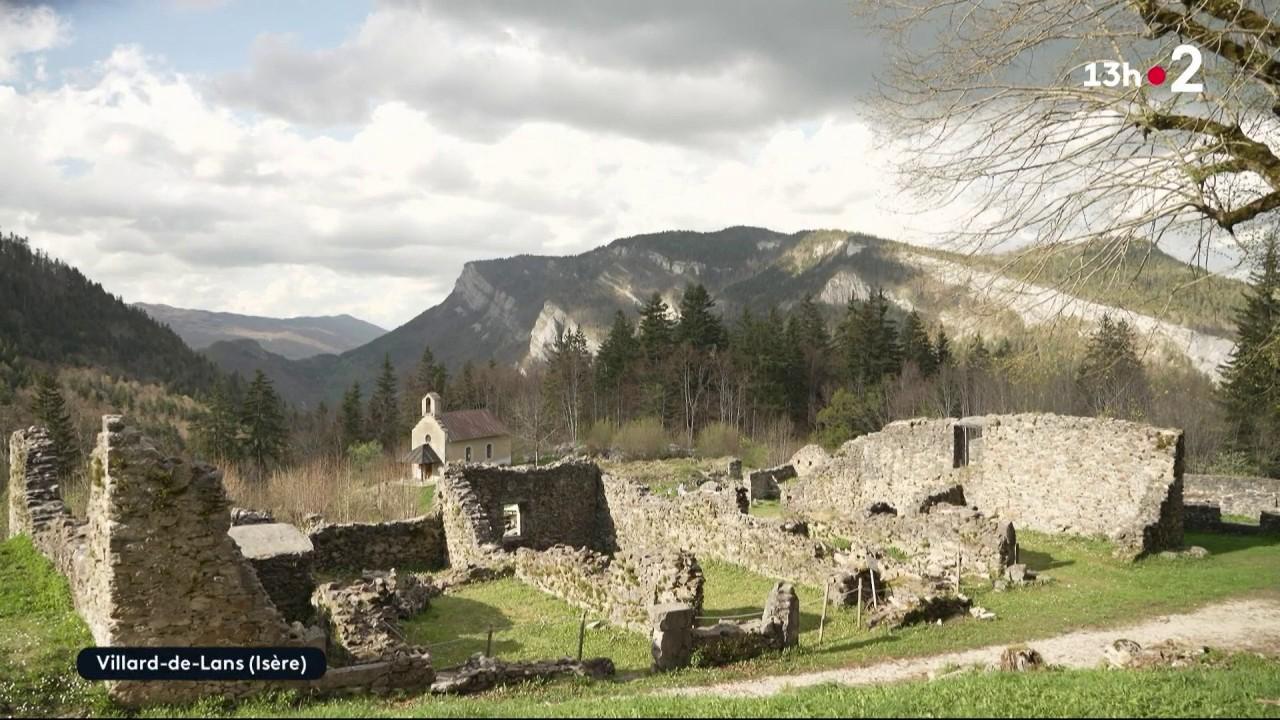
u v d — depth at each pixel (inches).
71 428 2613.2
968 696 398.9
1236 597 769.6
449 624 751.1
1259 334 1769.2
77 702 434.3
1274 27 450.0
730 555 964.6
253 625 478.6
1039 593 797.9
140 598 450.6
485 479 1156.5
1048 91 510.9
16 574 626.8
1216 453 1914.4
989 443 1232.8
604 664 580.7
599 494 1267.2
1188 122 493.0
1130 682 419.2
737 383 3457.2
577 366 3750.0
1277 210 535.8
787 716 373.7
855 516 1079.6
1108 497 1078.4
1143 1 493.4
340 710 428.5
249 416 3144.7
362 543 1033.5
